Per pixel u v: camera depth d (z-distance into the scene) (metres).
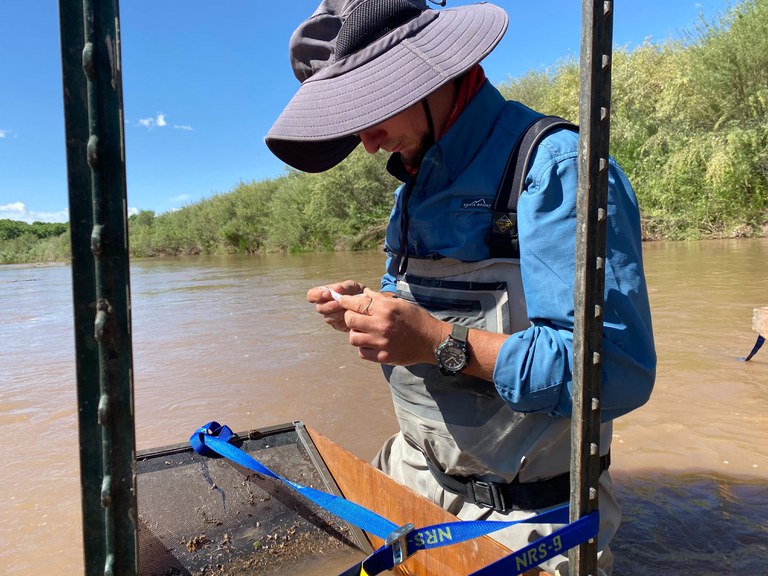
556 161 1.06
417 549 1.00
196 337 5.18
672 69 15.56
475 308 1.22
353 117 1.05
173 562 1.34
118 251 0.62
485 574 0.79
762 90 13.19
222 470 1.62
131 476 0.65
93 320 0.63
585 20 0.70
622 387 0.98
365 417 2.85
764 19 13.01
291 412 2.97
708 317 4.62
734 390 2.83
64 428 2.95
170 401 3.26
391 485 1.38
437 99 1.22
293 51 1.31
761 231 13.56
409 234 1.37
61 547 1.75
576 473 0.82
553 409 1.03
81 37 0.60
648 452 2.20
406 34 1.13
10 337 6.04
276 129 1.11
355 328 1.04
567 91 16.67
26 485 2.24
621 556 1.56
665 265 8.62
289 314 6.21
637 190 15.34
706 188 14.10
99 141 0.60
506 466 1.24
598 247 0.76
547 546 0.80
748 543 1.59
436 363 1.04
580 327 0.77
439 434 1.31
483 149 1.21
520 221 1.08
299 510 1.53
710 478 1.98
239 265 17.66
